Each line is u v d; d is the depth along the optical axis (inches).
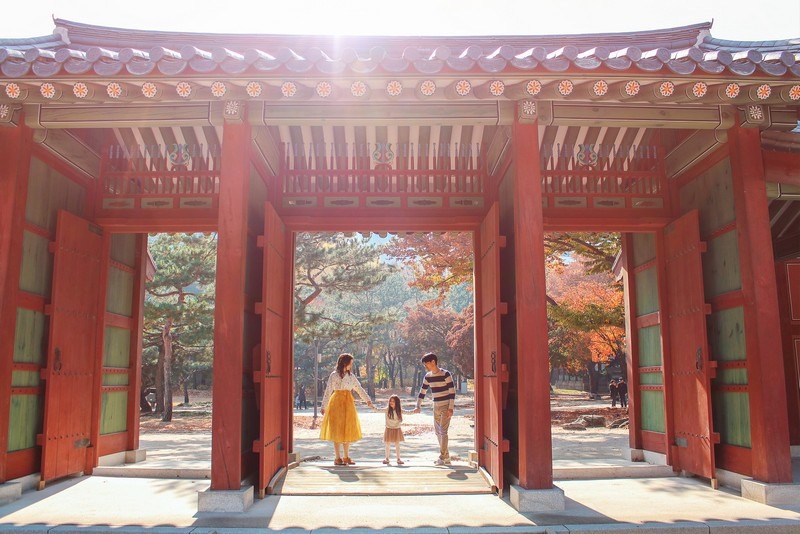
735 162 253.3
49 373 264.8
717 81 221.3
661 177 319.3
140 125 243.9
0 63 214.2
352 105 241.1
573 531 191.8
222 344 225.9
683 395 293.1
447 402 332.8
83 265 296.4
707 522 199.8
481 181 321.4
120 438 334.6
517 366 249.8
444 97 228.1
